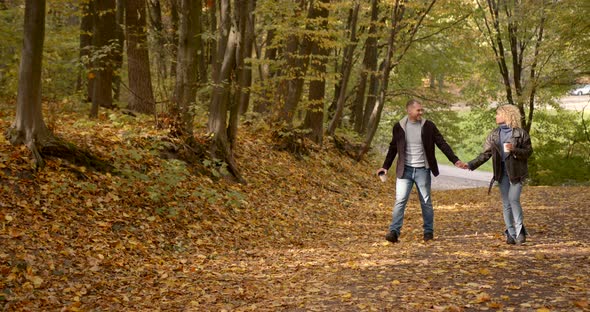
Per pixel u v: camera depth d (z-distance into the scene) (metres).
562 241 8.20
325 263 7.61
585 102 53.09
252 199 12.09
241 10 12.76
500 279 5.88
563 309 4.61
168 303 5.84
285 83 18.02
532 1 23.80
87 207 8.41
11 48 14.16
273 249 9.12
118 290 6.28
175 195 10.09
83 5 17.03
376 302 5.30
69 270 6.64
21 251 6.66
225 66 12.78
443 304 5.05
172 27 17.75
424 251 7.96
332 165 18.88
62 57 16.94
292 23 17.59
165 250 8.27
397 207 9.12
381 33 21.56
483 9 26.38
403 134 9.05
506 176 8.20
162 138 11.61
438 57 28.81
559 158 23.70
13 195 7.77
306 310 5.24
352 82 29.12
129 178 9.52
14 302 5.51
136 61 15.06
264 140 16.86
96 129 11.47
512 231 8.20
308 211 12.91
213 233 9.44
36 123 8.93
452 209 14.08
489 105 29.95
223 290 6.32
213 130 12.76
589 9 20.84
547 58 24.14
